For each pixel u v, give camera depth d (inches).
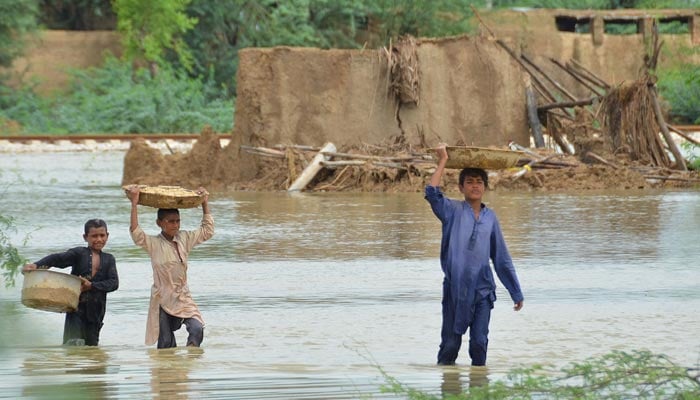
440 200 829.2
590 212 1918.1
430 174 2450.8
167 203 904.9
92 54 6072.8
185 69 6186.0
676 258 1374.3
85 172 3221.0
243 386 703.1
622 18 5974.4
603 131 2642.7
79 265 931.3
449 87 2795.3
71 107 5447.8
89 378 727.7
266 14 6309.1
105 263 933.8
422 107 2770.7
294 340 924.6
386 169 2466.8
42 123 5413.4
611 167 2496.3
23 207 2101.4
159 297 904.3
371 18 6250.0
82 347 887.7
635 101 2623.0
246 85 2694.4
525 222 1769.2
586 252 1430.9
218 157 2657.5
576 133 2657.5
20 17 5693.9
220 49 6250.0
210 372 754.2
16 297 1117.7
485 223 823.1
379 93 2748.5
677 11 5920.3
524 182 2428.6
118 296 1155.9
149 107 5310.0
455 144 2778.1
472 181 827.4
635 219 1806.1
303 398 669.9
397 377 747.4
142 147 2699.3
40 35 5979.3
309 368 776.9
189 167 2652.6
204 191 917.8
